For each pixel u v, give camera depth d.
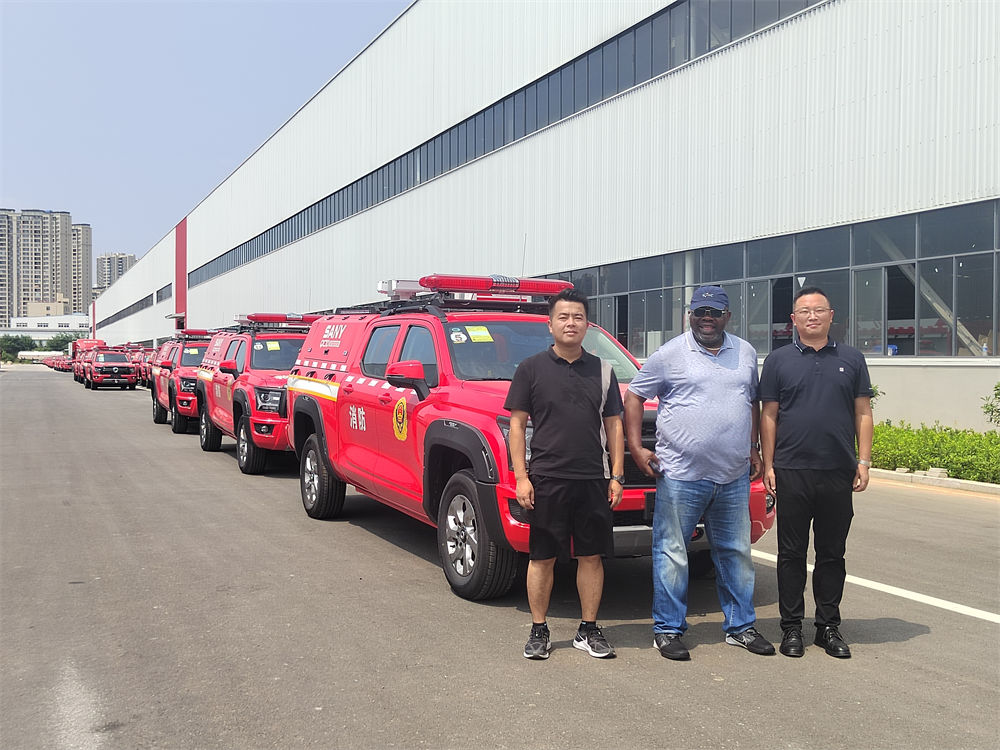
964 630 5.37
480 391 6.02
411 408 6.75
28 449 15.32
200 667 4.62
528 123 25.09
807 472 4.84
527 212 25.19
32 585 6.26
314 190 42.69
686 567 4.94
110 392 39.56
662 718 3.98
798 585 4.94
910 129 14.88
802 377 4.85
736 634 5.03
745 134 18.02
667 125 20.02
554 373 4.74
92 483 11.30
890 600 6.05
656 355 4.97
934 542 7.97
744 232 18.08
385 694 4.25
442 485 6.36
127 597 5.95
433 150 30.70
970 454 11.64
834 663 4.76
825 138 16.38
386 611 5.66
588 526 4.77
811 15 16.59
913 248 15.04
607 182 21.92
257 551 7.39
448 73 29.27
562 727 3.87
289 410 9.66
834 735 3.80
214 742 3.73
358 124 37.03
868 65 15.56
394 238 33.78
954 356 14.46
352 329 8.75
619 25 21.31
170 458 14.09
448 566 6.07
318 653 4.84
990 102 13.67
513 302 7.53
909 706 4.14
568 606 5.86
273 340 13.49
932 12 14.51
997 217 13.71
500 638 5.14
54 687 4.34
